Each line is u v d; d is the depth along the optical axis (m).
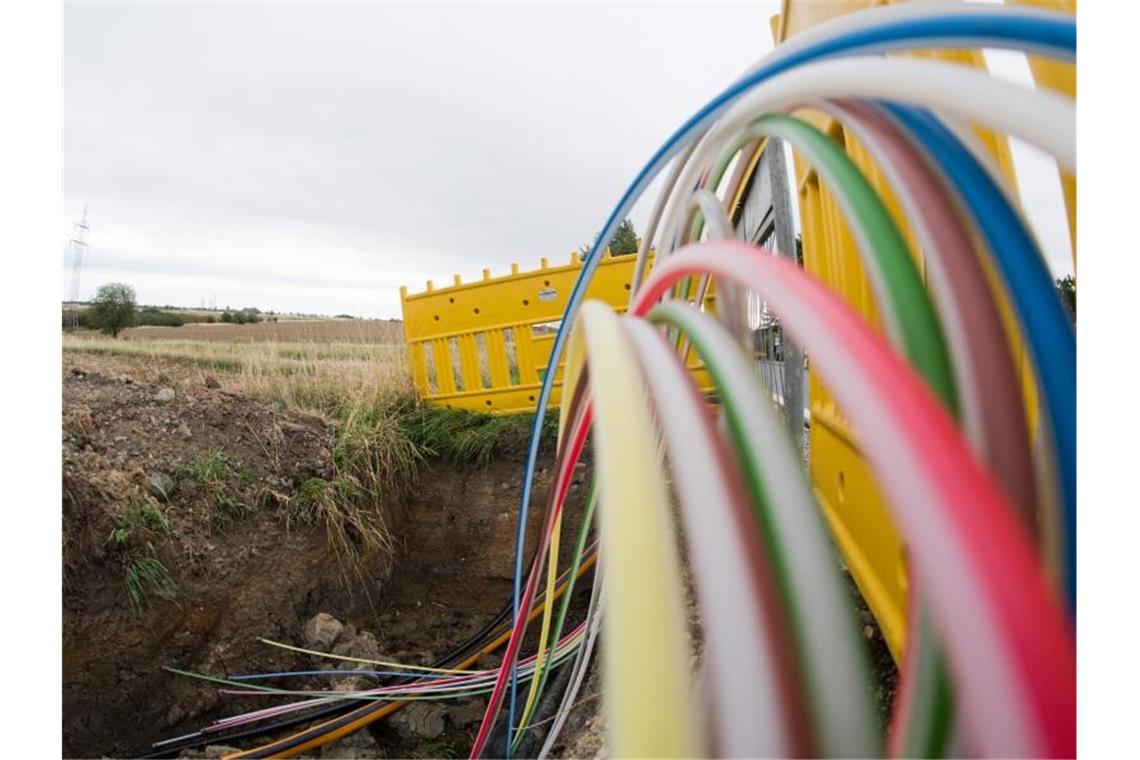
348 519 4.68
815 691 0.63
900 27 0.83
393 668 4.29
